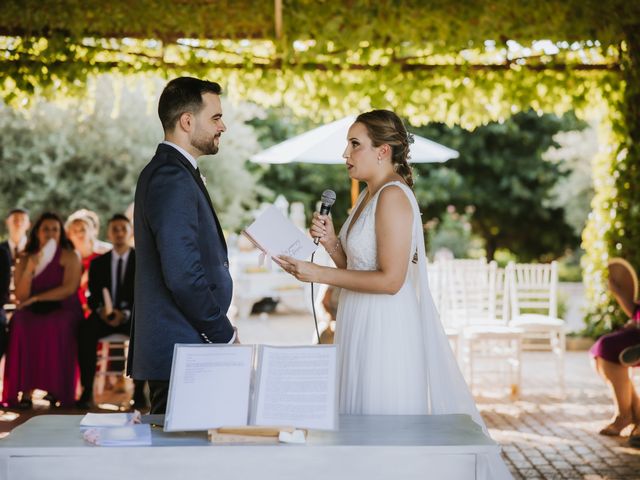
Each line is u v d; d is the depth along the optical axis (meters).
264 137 21.08
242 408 2.48
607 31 7.02
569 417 6.51
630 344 5.81
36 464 2.31
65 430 2.53
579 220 20.08
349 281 3.07
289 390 2.51
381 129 3.18
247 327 12.75
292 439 2.38
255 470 2.34
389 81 7.31
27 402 6.82
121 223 7.11
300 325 13.07
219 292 3.17
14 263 8.00
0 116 16.20
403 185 3.12
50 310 6.81
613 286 5.92
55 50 7.00
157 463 2.32
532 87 7.43
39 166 16.19
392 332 3.13
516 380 7.68
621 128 7.61
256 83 7.38
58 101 7.38
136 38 7.09
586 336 10.32
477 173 20.78
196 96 3.14
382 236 3.07
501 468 2.87
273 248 3.12
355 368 3.16
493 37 6.93
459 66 7.39
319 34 6.91
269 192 19.69
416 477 2.36
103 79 16.48
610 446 5.54
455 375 3.22
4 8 6.86
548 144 20.28
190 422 2.44
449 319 7.69
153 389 3.24
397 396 3.11
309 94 7.41
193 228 3.03
